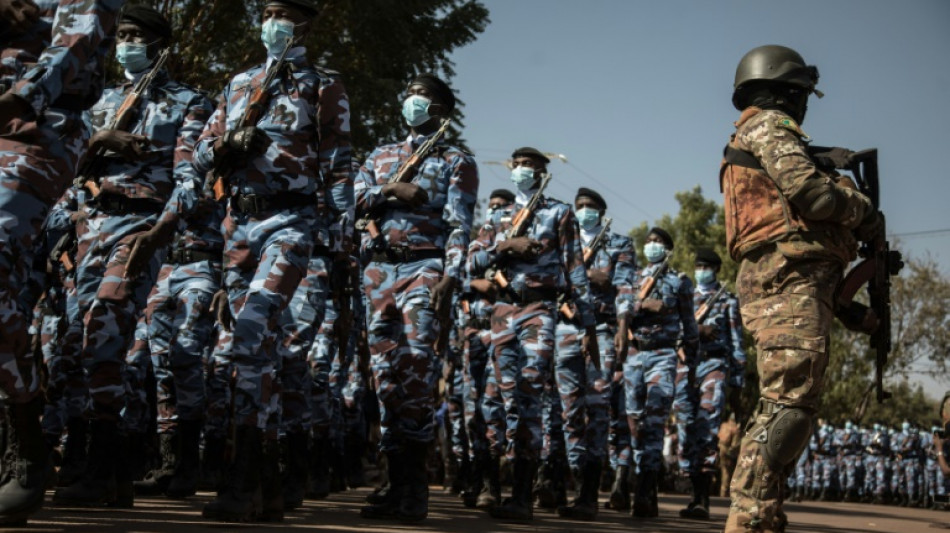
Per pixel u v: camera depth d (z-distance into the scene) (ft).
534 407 23.13
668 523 27.81
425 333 19.17
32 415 11.91
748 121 13.35
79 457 18.92
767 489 12.47
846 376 136.15
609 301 31.37
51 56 11.28
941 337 147.84
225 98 16.87
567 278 24.45
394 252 19.53
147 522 14.16
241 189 16.05
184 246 22.12
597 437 27.25
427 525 18.63
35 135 11.78
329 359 26.73
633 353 31.27
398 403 19.12
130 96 18.74
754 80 13.58
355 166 24.14
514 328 23.90
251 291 15.40
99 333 16.88
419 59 63.98
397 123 62.44
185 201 17.04
